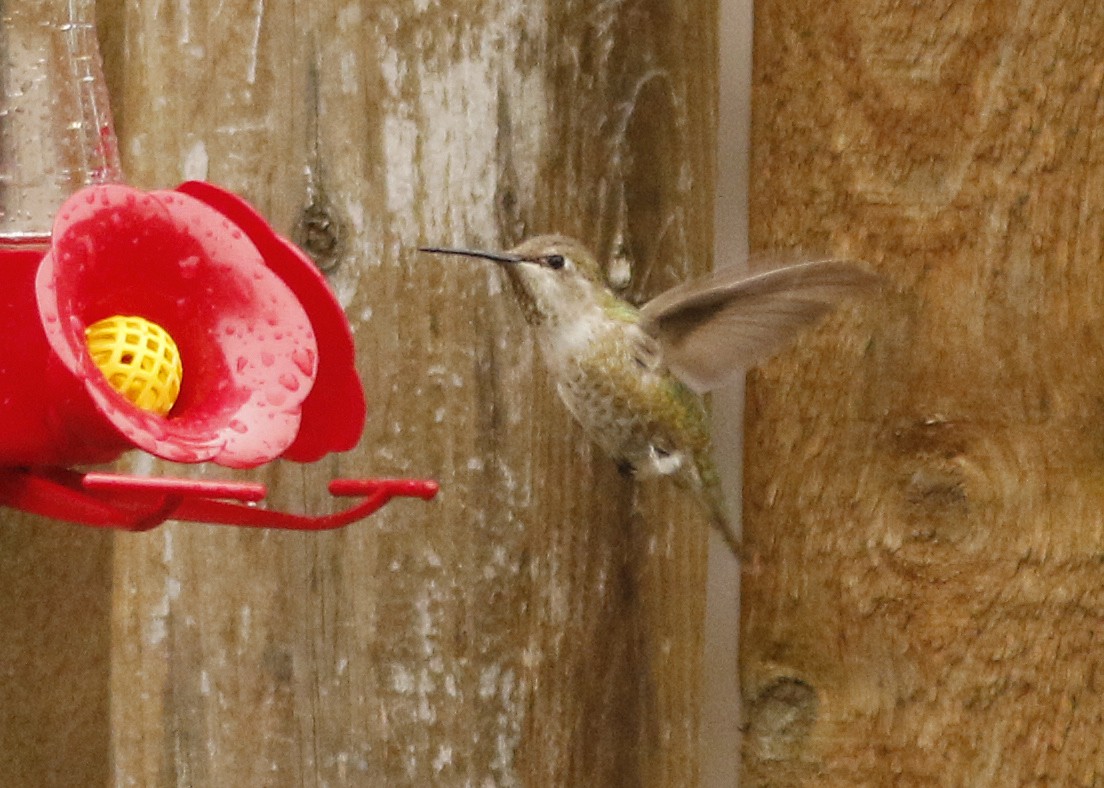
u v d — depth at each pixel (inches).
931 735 140.9
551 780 140.9
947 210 140.9
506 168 140.5
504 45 140.4
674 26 140.8
